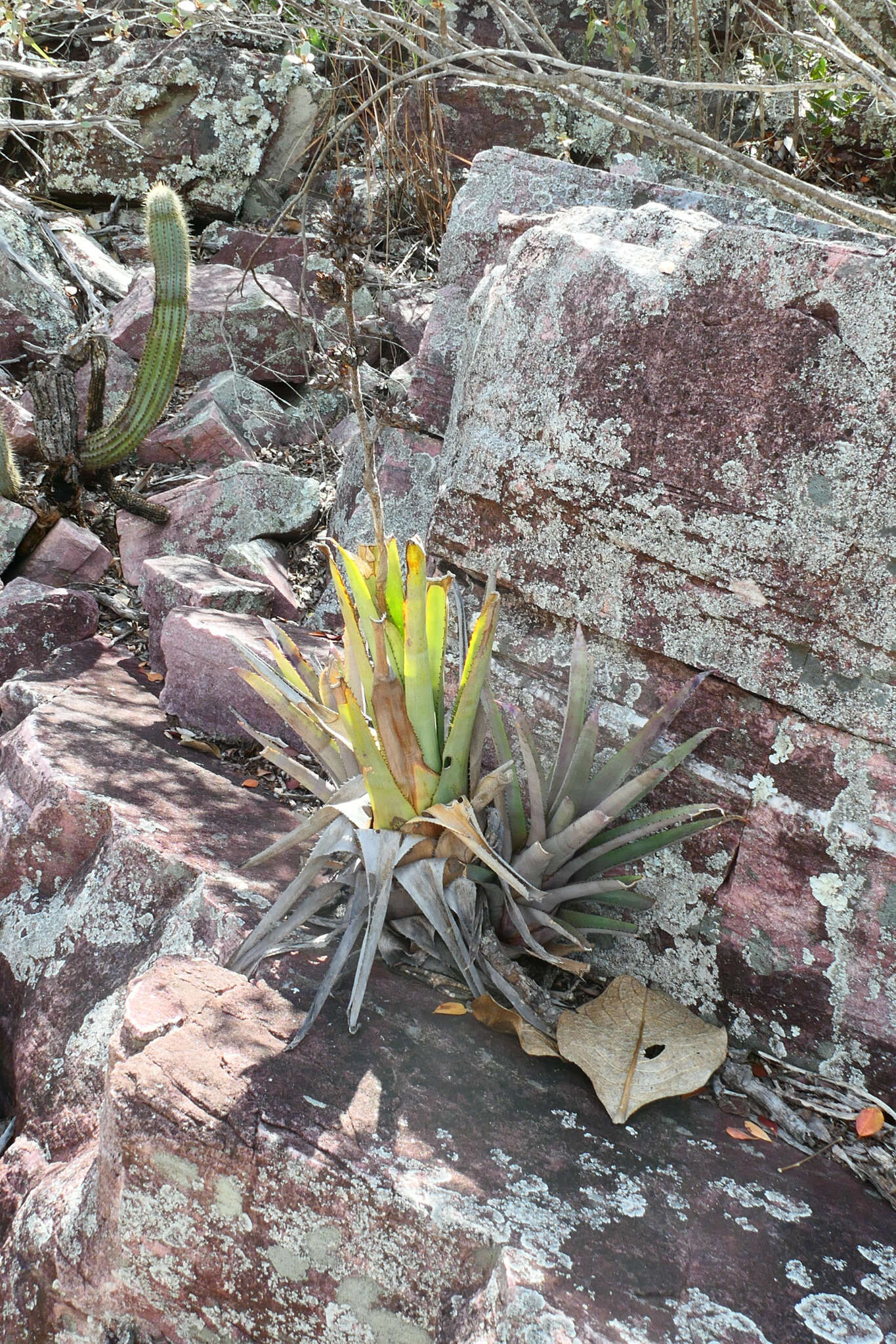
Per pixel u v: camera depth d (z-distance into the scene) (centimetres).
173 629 237
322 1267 163
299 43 321
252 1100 167
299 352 312
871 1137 177
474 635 180
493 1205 161
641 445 185
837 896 180
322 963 186
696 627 185
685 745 180
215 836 206
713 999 188
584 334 190
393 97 324
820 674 179
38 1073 196
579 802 188
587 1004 184
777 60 364
